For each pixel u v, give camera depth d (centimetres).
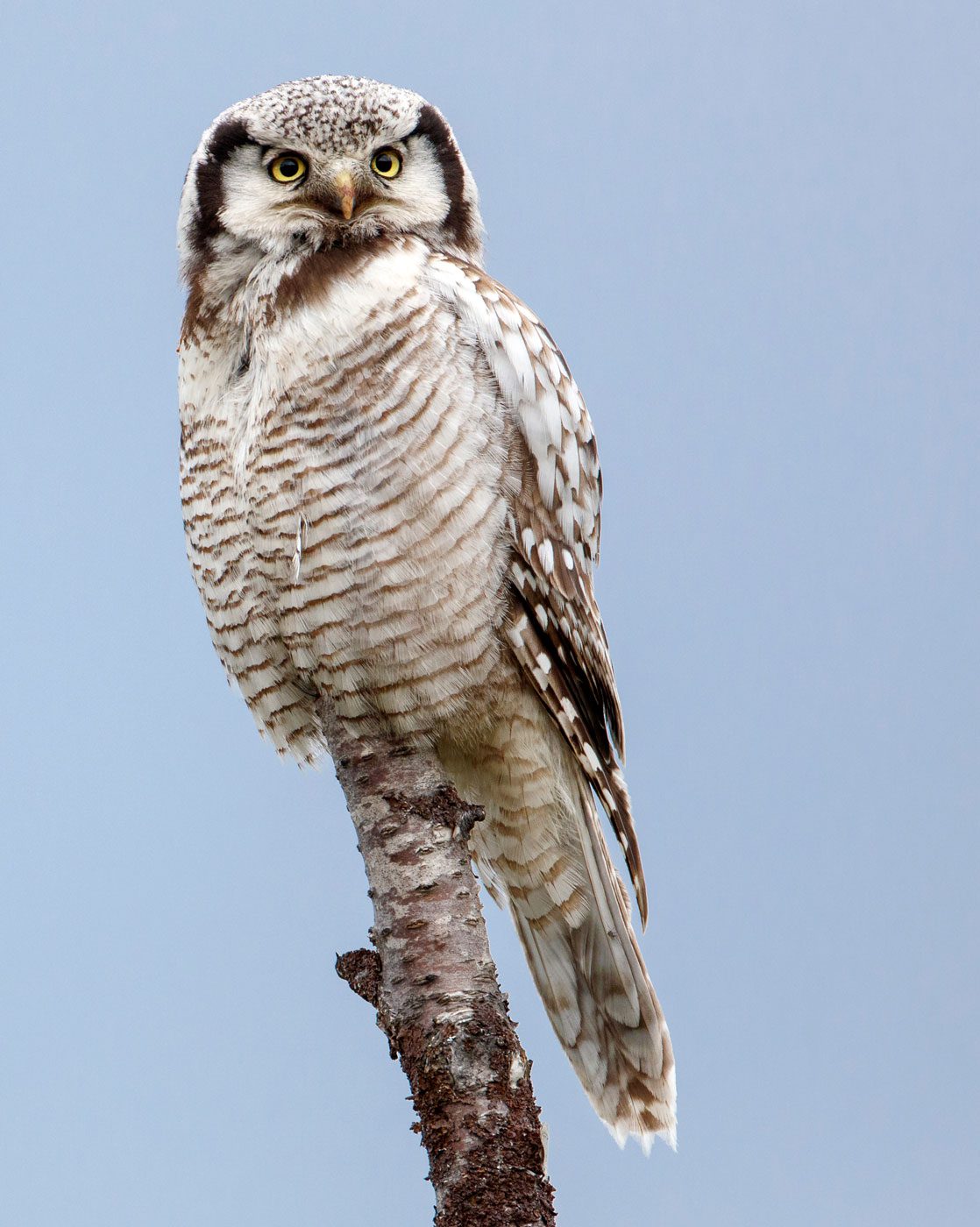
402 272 872
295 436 847
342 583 855
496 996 714
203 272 930
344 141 939
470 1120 672
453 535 854
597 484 986
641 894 980
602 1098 959
